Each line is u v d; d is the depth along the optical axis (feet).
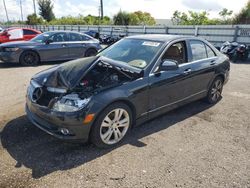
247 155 11.57
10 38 45.32
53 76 12.17
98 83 11.35
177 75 14.03
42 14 171.83
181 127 14.21
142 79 12.32
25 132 12.85
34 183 9.16
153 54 13.44
